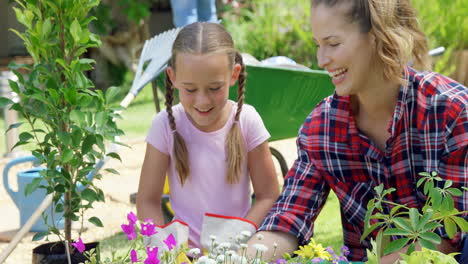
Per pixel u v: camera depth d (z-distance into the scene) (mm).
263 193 2406
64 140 2240
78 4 2328
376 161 1909
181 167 2344
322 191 2016
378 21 1678
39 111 2312
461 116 1769
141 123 8133
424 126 1809
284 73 3555
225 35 2164
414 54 1834
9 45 10711
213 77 2064
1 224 4238
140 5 10289
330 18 1706
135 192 4871
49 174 2299
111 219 4258
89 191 2363
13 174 5801
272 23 9148
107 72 10961
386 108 1857
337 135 1950
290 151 6488
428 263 1265
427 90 1809
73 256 2205
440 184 1792
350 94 1786
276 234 1927
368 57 1735
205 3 4551
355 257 2070
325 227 3881
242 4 10016
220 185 2371
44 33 2293
